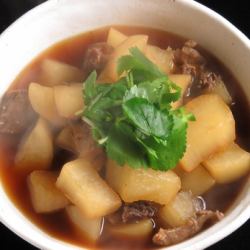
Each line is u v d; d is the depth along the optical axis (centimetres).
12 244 34
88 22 37
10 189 32
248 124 33
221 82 34
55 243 28
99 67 34
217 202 31
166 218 30
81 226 30
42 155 32
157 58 34
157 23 37
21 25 35
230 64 35
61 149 32
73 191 30
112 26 38
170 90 30
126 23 37
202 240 28
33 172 32
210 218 30
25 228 29
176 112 29
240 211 29
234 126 32
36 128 33
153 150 28
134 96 29
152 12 37
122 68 31
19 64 36
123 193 30
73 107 32
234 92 34
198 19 35
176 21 36
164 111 28
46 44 37
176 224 30
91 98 30
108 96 29
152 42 37
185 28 36
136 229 30
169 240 29
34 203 31
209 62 36
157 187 29
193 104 32
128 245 30
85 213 29
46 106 33
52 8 36
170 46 36
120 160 29
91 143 31
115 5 37
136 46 33
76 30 37
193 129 31
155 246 30
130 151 29
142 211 30
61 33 37
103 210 29
